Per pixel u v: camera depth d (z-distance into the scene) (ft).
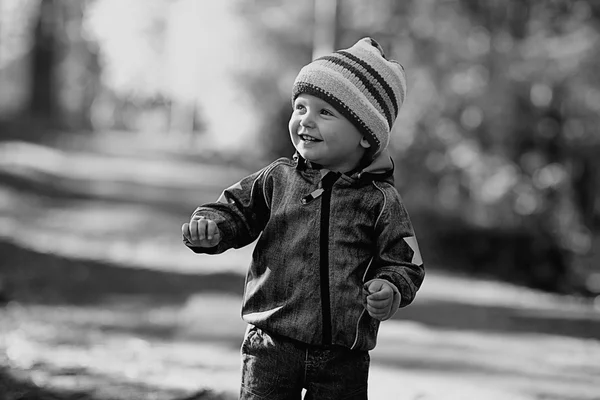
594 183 75.31
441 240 66.64
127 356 25.21
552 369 28.84
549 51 72.69
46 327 30.42
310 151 12.41
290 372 12.36
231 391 21.12
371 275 12.39
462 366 28.04
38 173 84.89
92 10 155.22
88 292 40.19
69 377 21.45
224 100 114.62
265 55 102.37
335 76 12.25
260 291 12.51
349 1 78.54
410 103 73.36
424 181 72.38
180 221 72.90
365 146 12.51
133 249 55.16
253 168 110.11
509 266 65.41
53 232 57.98
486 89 72.59
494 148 73.77
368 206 12.36
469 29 75.00
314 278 12.19
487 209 71.26
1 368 21.89
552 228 71.82
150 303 38.06
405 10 75.87
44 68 139.44
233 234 12.57
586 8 75.10
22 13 150.10
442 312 43.73
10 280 40.11
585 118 73.61
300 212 12.39
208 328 31.94
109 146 138.10
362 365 12.49
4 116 125.49
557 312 48.60
